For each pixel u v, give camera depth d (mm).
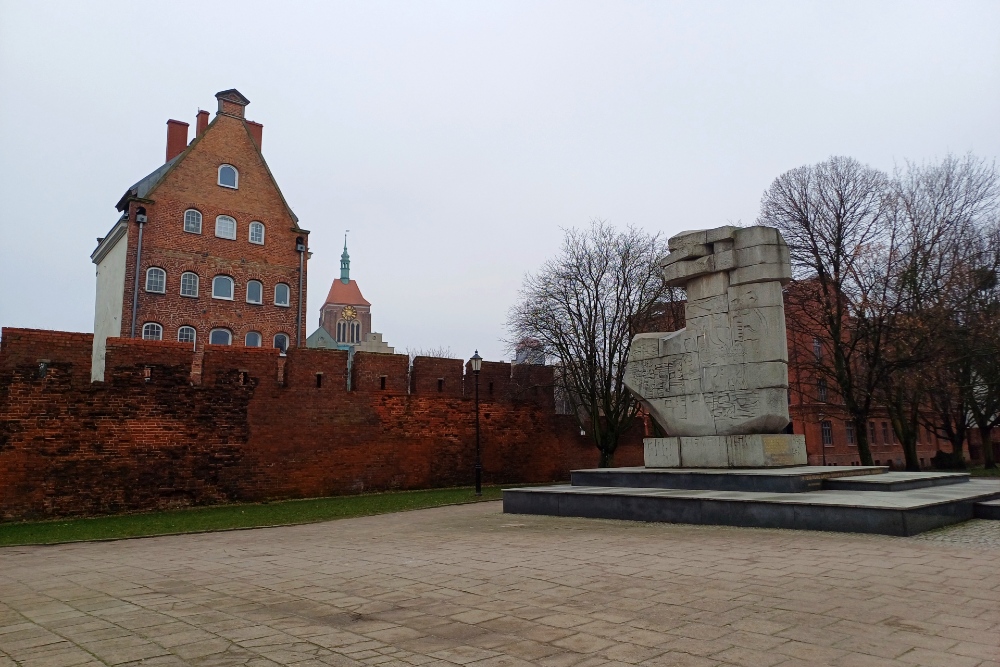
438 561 9711
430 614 6512
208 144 40562
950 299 30516
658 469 16578
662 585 7309
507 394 30766
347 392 25984
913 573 7410
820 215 30984
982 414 38250
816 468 14820
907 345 29281
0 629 6305
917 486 13859
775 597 6551
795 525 11078
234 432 23125
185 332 38344
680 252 16547
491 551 10430
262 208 42094
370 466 26156
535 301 32812
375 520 17219
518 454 30641
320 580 8586
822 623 5629
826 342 32812
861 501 11023
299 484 24297
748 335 15375
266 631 6012
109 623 6461
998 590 6590
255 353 23938
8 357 19297
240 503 22859
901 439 34531
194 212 39500
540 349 32375
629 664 4805
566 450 32281
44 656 5344
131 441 21047
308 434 24781
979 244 31516
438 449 28156
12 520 18781
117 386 21031
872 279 30422
